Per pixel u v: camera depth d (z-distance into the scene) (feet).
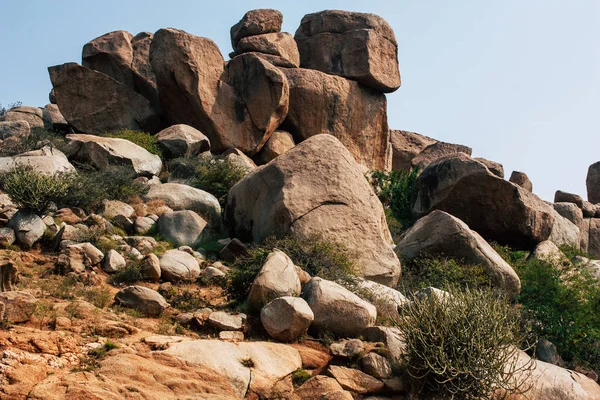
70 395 21.72
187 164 57.52
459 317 28.68
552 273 43.50
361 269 40.81
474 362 27.63
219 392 24.52
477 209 60.59
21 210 38.81
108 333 27.14
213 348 26.50
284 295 32.32
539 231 60.34
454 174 61.16
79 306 29.14
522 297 42.75
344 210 42.37
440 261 45.32
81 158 54.29
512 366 28.78
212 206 49.26
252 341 29.66
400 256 46.60
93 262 35.42
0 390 21.36
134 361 24.54
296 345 29.94
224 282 35.73
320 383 26.66
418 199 65.26
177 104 69.77
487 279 43.68
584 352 38.73
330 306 31.40
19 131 66.08
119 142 56.59
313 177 42.86
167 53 68.18
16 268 31.01
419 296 33.81
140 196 49.01
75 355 24.72
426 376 28.02
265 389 25.85
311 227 40.78
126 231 43.73
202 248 42.68
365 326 31.37
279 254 34.14
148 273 35.29
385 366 28.32
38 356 23.89
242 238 44.78
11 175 42.19
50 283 32.58
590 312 40.55
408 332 28.91
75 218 41.91
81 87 70.23
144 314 31.09
